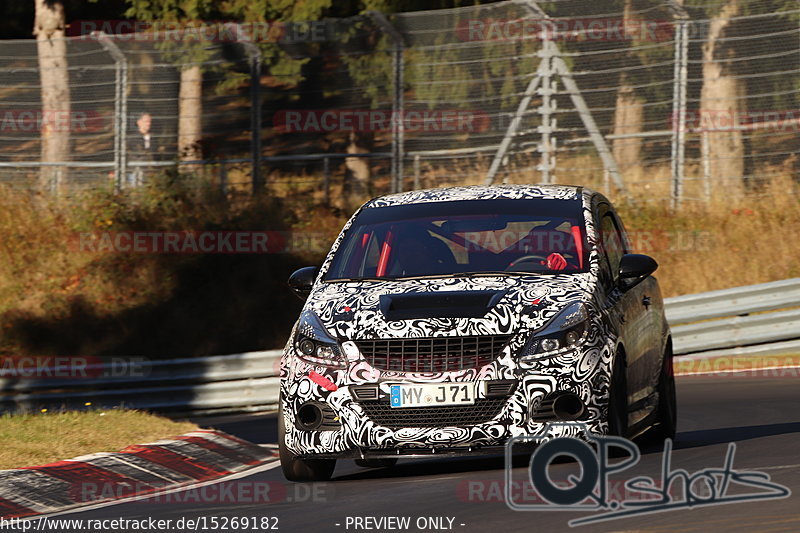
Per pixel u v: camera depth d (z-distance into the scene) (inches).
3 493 1118.4
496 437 1049.5
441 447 1054.4
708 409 1605.6
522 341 1059.9
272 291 2861.7
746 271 2679.6
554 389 1048.8
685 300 2237.9
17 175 3171.8
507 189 1284.4
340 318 1108.5
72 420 1521.9
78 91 3164.4
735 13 2844.5
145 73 3139.8
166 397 2140.7
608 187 2881.4
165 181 3112.7
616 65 2891.2
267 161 3097.9
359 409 1073.5
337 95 3043.8
